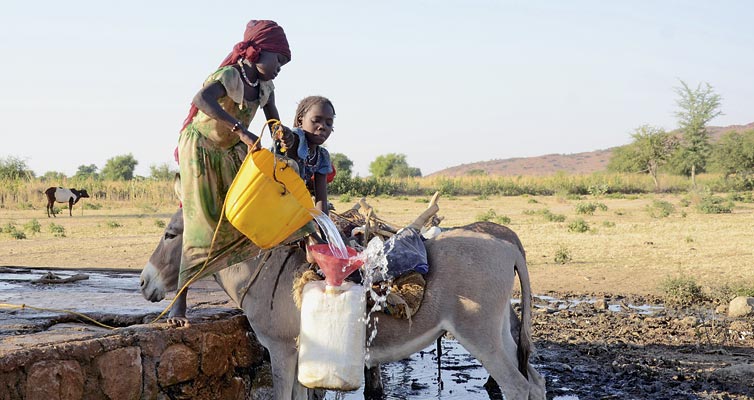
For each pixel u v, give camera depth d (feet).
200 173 16.69
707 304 40.78
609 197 185.88
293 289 16.87
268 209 15.47
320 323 15.94
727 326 34.47
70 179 169.17
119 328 16.61
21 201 138.41
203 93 15.83
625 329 33.32
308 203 16.12
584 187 216.95
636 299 42.22
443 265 17.21
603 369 26.25
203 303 21.45
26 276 29.68
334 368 15.88
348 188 192.34
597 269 52.75
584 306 39.86
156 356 16.21
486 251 17.34
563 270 52.44
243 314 19.56
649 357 27.89
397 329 17.01
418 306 16.83
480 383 24.67
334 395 23.39
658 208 121.39
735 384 24.04
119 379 15.31
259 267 17.38
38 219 105.81
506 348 17.99
